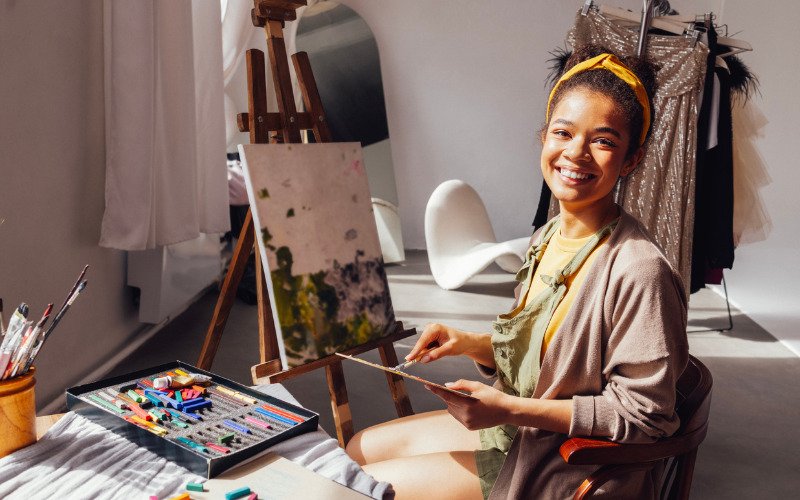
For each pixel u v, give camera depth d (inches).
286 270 74.2
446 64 241.9
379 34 243.0
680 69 116.7
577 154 47.3
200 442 41.8
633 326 44.6
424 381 47.2
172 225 121.4
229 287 84.9
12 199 91.0
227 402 48.5
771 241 271.1
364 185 86.9
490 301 177.5
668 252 122.5
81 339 114.1
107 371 121.4
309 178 79.4
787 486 92.0
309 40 232.1
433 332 60.2
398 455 59.4
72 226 109.6
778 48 246.5
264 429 44.6
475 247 191.6
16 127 91.4
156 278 132.5
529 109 241.6
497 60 239.8
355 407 112.7
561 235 53.8
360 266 83.4
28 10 93.7
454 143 246.8
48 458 40.3
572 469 47.8
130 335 136.9
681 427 47.6
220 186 137.8
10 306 91.3
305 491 37.2
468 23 238.5
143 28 106.8
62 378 107.6
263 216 73.2
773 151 260.1
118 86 107.3
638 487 48.8
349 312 80.7
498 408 46.6
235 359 132.5
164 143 118.1
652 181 121.0
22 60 92.5
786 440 105.3
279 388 54.1
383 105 241.8
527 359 51.9
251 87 78.6
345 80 237.1
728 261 132.8
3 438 40.4
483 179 248.1
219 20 133.2
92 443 42.4
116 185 110.6
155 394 48.0
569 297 49.6
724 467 96.5
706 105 123.3
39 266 99.0
